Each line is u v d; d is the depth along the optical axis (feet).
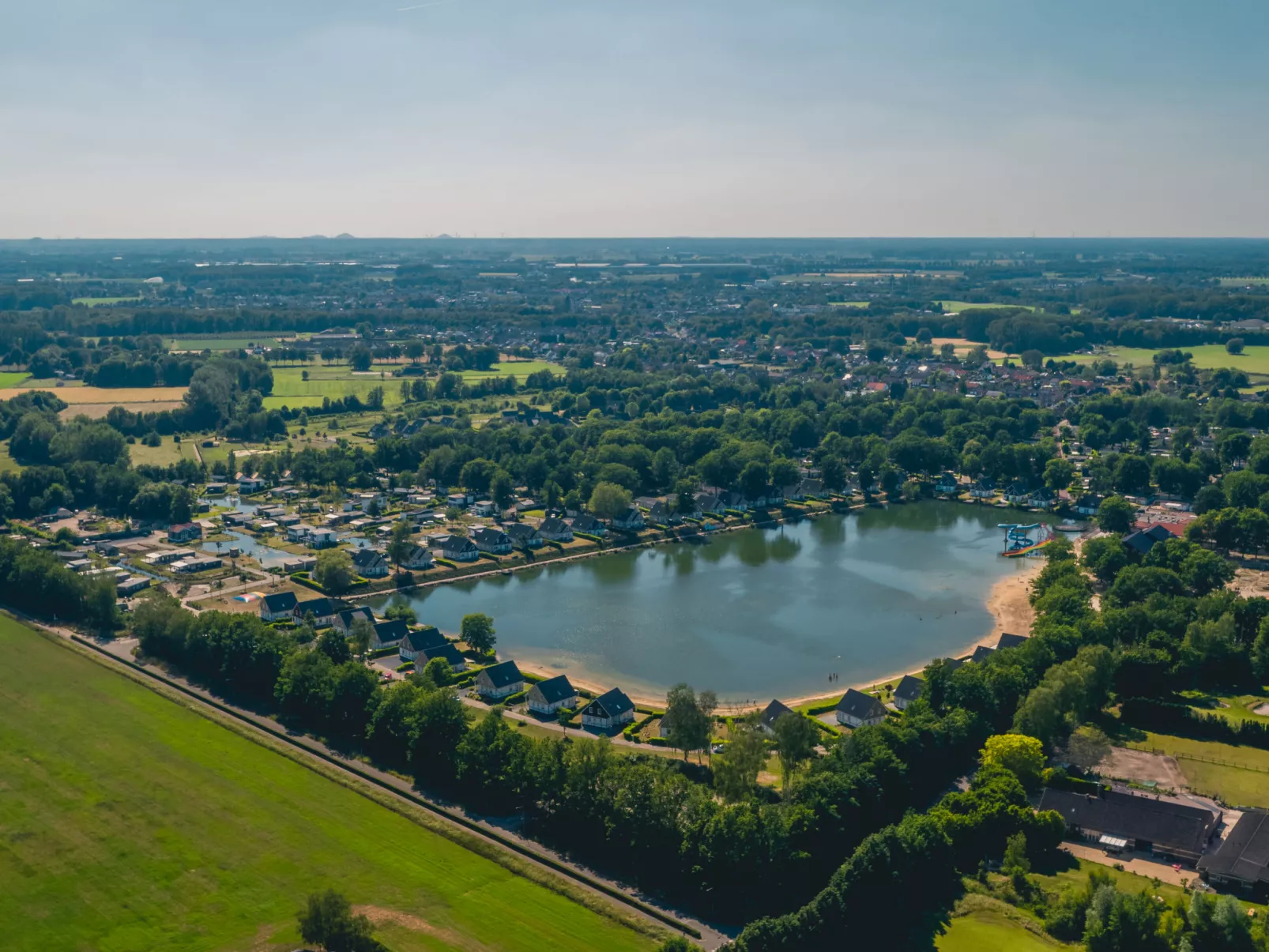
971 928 569.64
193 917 570.87
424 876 609.83
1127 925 540.52
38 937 554.87
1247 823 647.97
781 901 591.37
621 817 625.00
